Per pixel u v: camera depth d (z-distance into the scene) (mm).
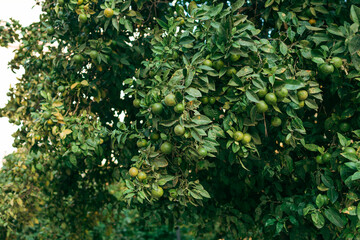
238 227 3523
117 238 7652
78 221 4637
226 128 2184
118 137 2629
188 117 2033
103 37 2924
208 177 3641
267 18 2719
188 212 3586
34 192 4242
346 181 1983
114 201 4695
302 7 2619
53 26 2980
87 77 3109
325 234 2586
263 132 2689
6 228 4379
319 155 2363
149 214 3771
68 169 3904
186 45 2242
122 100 3490
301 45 2277
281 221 2809
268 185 3379
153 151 2260
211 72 2129
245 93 2049
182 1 3297
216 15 2158
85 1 2607
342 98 2303
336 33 2115
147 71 2514
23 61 3750
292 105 2133
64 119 2693
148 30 2924
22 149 3848
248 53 2221
